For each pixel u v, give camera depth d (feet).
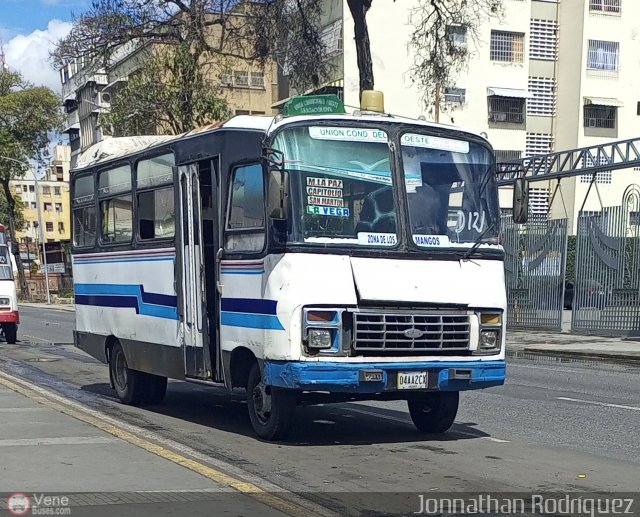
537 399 38.88
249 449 26.37
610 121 157.58
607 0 155.74
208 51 89.04
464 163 27.84
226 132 28.02
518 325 83.20
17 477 20.97
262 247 25.72
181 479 21.06
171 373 31.89
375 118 26.73
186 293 30.58
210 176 29.50
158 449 24.56
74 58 83.92
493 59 150.71
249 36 82.33
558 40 157.17
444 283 26.00
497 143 151.74
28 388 38.24
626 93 157.38
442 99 135.95
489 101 150.71
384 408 35.76
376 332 24.85
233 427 30.83
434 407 29.09
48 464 22.36
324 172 25.41
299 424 31.37
